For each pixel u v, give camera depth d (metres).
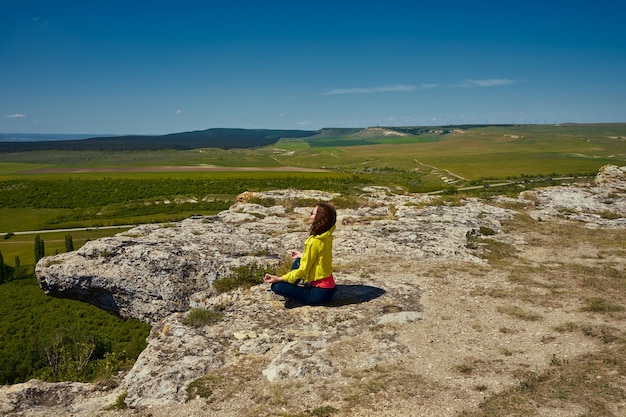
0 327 54.25
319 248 9.61
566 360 7.27
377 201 24.06
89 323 53.84
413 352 7.93
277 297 10.79
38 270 14.80
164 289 13.52
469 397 6.36
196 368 7.85
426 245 15.15
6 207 134.50
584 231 17.94
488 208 21.61
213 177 175.88
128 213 126.19
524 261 14.09
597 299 10.12
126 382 8.06
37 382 8.63
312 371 7.39
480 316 9.52
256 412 6.50
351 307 10.05
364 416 6.10
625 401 5.84
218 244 15.59
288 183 148.38
